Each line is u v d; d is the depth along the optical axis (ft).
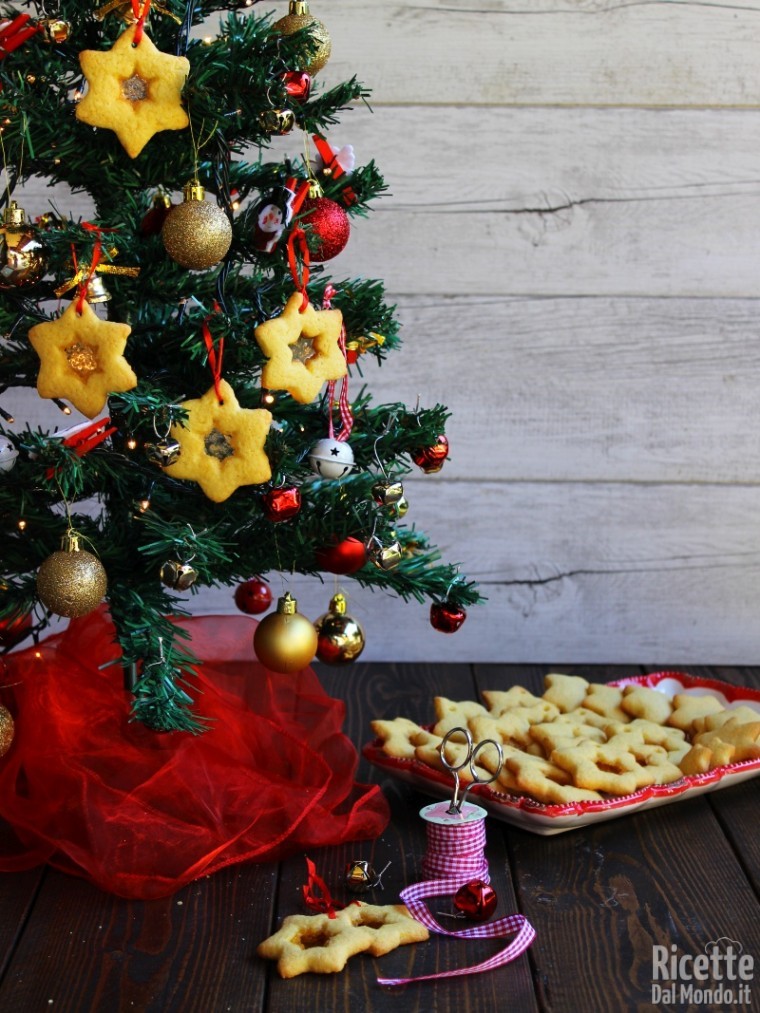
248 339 4.44
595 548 5.89
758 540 5.88
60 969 4.21
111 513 4.69
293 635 4.59
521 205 5.67
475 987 4.17
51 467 4.29
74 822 4.56
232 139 4.44
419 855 4.65
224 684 4.95
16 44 4.20
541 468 5.83
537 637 5.95
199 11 4.46
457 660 5.97
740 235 5.69
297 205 4.30
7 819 4.59
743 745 4.89
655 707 5.14
